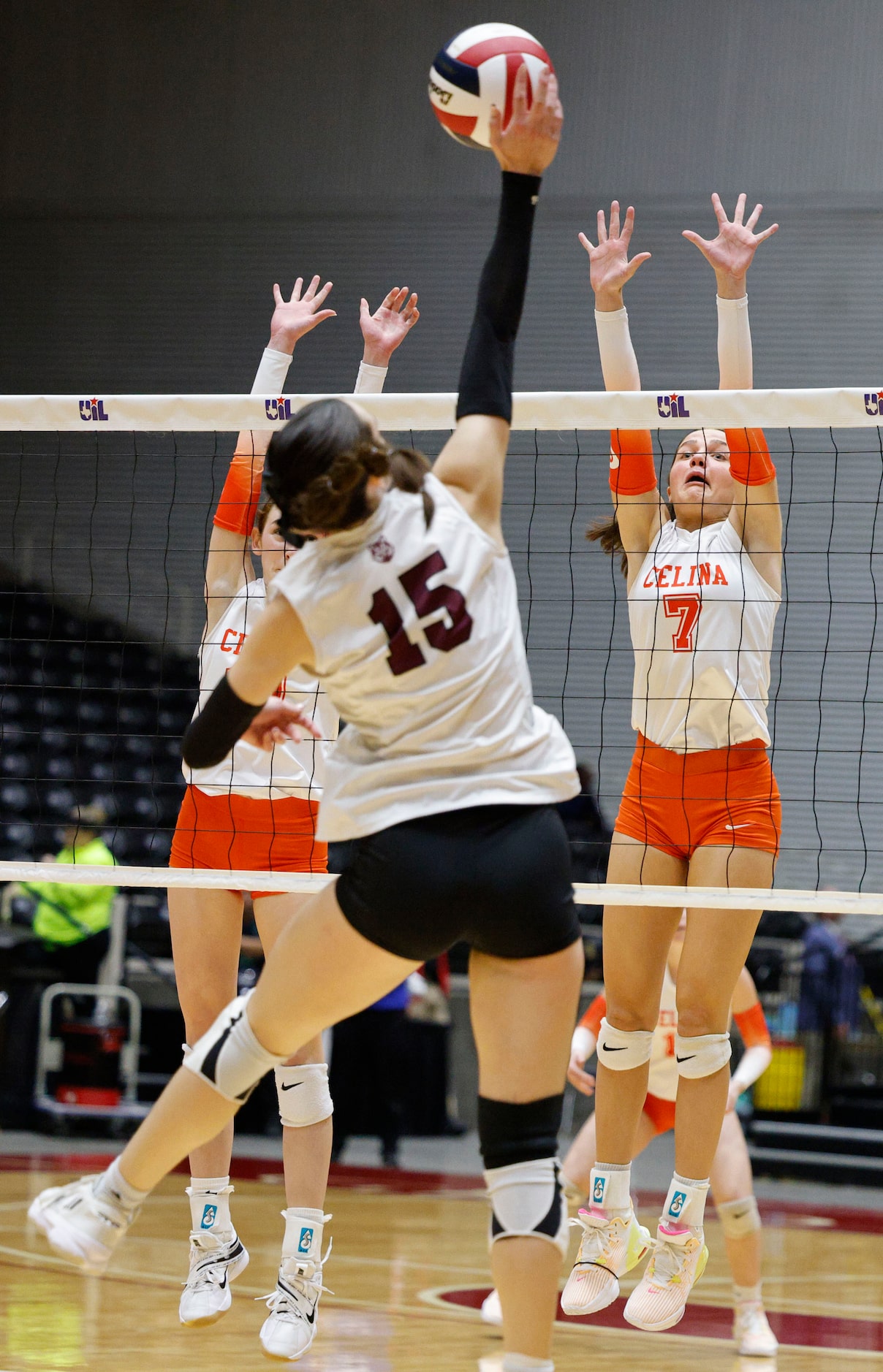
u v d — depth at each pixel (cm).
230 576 893
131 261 2803
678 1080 823
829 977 2170
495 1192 542
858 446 2539
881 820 2483
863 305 2578
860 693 2516
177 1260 1284
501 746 529
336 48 2766
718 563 849
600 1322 1160
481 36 661
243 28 2795
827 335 2589
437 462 578
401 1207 1717
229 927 846
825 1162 2105
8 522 2658
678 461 908
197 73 2805
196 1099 557
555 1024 540
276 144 2777
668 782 847
